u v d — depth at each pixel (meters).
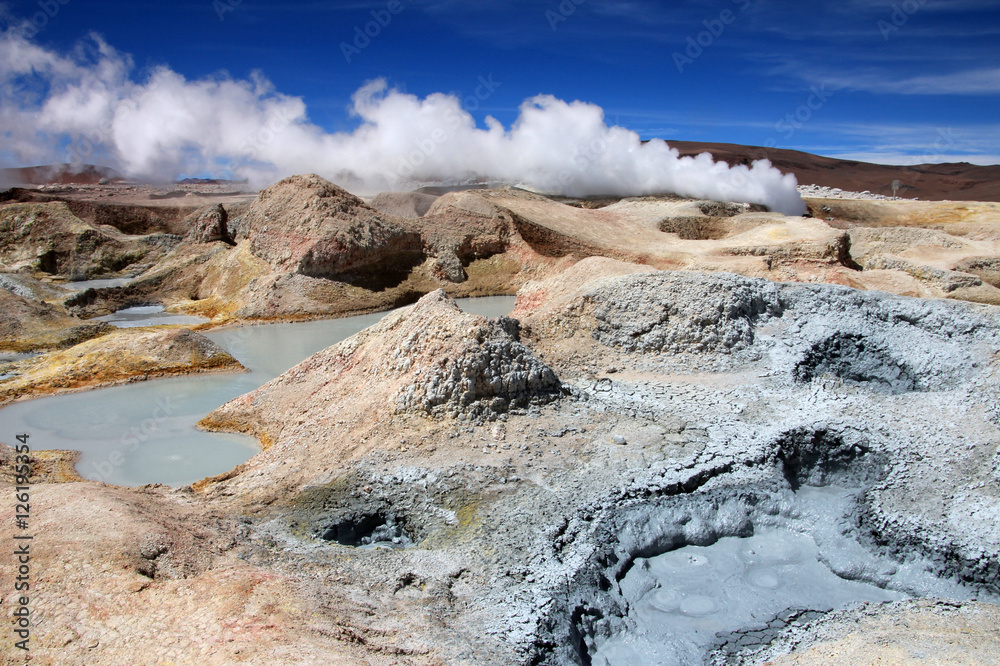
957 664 8.05
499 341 15.69
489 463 13.21
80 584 8.67
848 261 36.59
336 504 12.35
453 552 10.81
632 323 19.84
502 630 8.93
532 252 42.12
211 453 16.05
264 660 7.45
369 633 8.44
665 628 9.99
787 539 12.15
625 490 12.38
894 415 14.32
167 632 7.96
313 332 30.61
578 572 10.30
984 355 16.02
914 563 11.14
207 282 38.19
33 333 26.91
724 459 13.30
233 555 10.18
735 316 19.06
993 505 11.38
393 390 15.52
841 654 8.73
